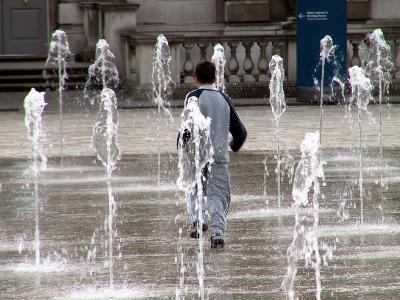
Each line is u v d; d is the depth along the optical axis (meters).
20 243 21.86
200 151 20.89
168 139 40.75
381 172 31.64
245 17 63.75
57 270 19.36
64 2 63.19
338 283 18.02
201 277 18.53
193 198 21.80
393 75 58.53
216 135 20.91
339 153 36.22
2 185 29.80
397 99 56.69
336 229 22.92
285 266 19.39
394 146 38.03
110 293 17.55
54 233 22.89
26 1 63.69
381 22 64.38
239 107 54.47
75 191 28.67
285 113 50.88
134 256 20.42
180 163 21.23
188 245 21.41
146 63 56.53
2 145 39.50
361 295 17.14
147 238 22.19
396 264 19.50
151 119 48.69
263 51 58.41
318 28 54.59
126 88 58.91
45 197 27.69
